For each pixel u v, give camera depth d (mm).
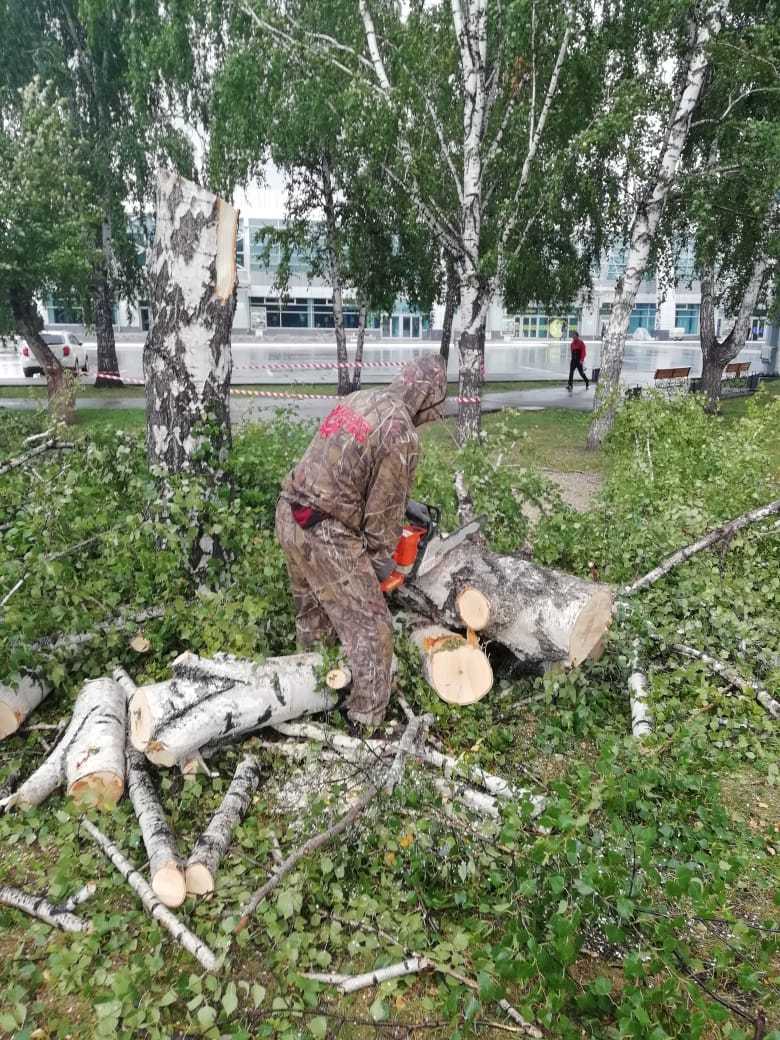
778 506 5215
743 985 2166
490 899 2586
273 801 3209
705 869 2617
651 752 3340
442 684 3561
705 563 4816
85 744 3119
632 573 4965
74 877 2762
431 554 3857
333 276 17562
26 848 2943
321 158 15320
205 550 4473
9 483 4848
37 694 3656
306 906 2703
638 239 11273
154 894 2619
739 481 6117
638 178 11961
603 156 12336
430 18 10969
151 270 4305
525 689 4094
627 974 2119
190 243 4164
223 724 3176
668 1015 2264
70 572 3877
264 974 2461
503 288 14969
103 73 15594
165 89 14969
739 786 3473
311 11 11305
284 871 2684
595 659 4066
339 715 3549
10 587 3738
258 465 5129
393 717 3725
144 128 16062
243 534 4297
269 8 10977
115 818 2955
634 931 2514
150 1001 2264
